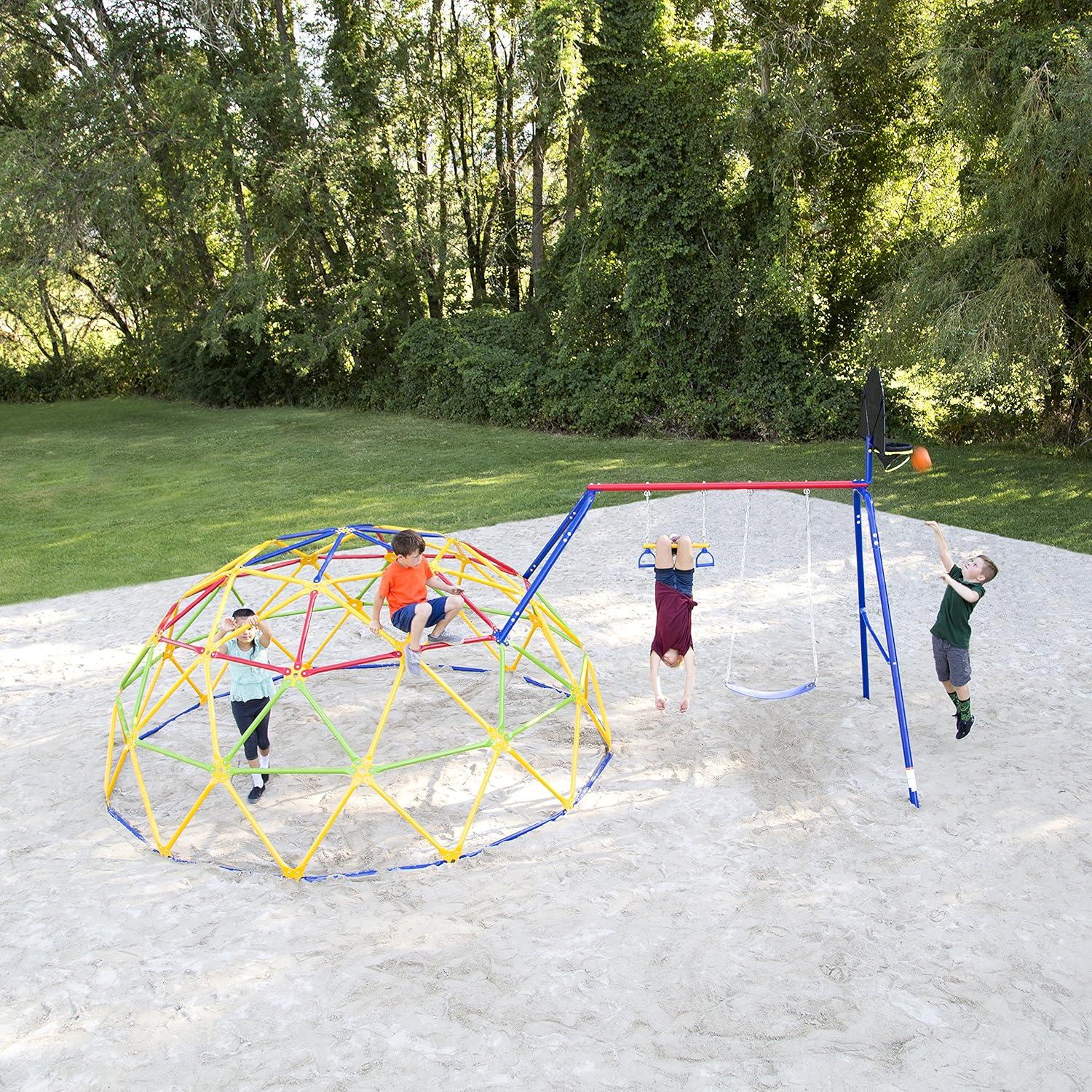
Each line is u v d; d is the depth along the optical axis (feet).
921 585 38.06
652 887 18.88
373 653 33.01
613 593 38.78
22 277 87.81
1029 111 49.21
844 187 71.05
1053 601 35.27
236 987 16.28
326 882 19.57
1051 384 61.82
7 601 41.42
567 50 68.59
